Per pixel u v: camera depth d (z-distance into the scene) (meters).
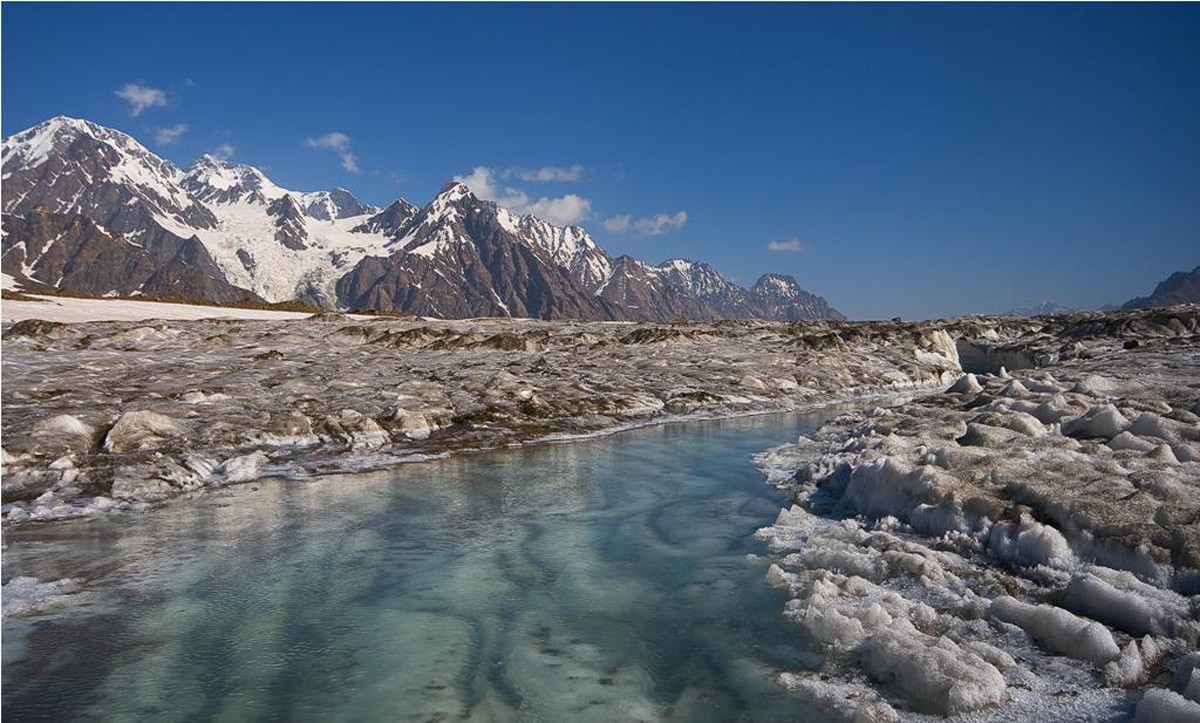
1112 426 13.96
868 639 8.19
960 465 12.53
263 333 45.00
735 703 7.27
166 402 21.59
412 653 8.48
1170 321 48.62
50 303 59.38
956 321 81.94
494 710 7.25
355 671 8.07
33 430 17.08
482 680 7.85
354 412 21.25
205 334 43.03
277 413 20.91
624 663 8.18
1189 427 13.21
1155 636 7.54
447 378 29.00
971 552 10.35
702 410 27.62
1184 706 5.88
